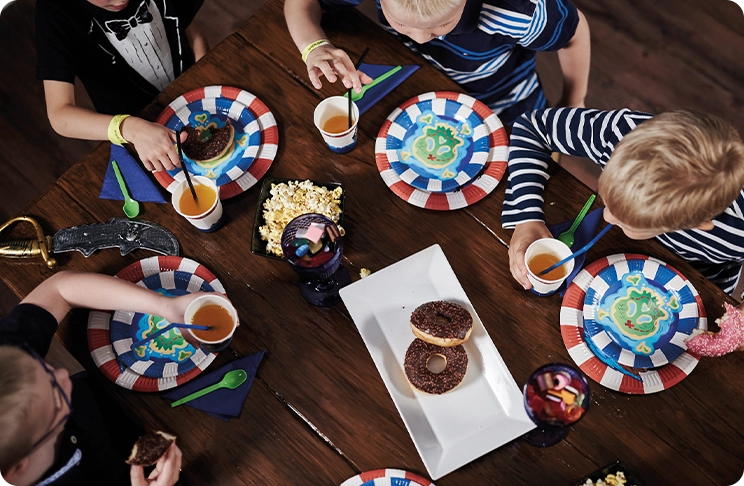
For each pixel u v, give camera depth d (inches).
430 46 65.2
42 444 40.2
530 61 73.7
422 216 55.5
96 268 54.5
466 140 57.8
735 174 43.5
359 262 54.0
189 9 75.2
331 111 58.1
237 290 53.2
